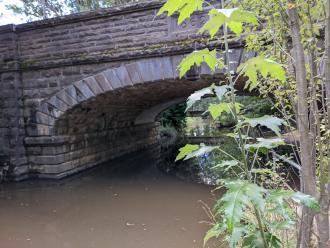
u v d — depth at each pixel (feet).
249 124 3.93
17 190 25.54
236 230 3.84
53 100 26.05
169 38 22.26
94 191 25.50
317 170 5.74
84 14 24.41
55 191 25.40
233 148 26.78
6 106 27.22
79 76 25.20
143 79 23.08
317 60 5.30
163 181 28.30
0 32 26.86
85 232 17.28
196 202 21.68
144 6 22.74
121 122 40.47
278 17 5.99
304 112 4.43
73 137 30.07
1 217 19.80
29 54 26.71
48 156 27.53
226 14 3.22
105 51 24.09
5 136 27.40
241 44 17.93
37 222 18.94
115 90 24.16
